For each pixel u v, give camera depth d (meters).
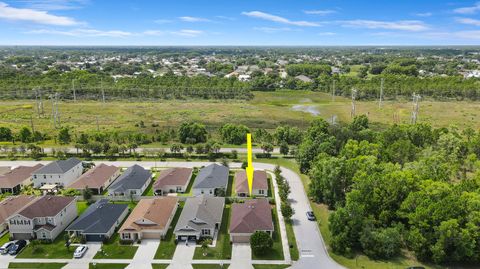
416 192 59.25
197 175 87.25
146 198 76.81
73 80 194.88
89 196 76.12
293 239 61.75
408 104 176.12
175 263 54.84
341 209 59.00
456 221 52.31
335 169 72.06
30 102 181.62
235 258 56.22
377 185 64.38
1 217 64.25
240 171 89.62
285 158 104.06
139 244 60.00
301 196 78.88
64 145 115.12
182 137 119.62
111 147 105.69
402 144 87.38
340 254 57.50
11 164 98.50
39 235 60.88
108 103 183.88
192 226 60.44
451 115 152.50
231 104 184.88
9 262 54.91
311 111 169.00
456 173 83.44
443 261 55.12
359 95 195.88
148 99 195.88
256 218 62.78
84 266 54.06
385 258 56.44
